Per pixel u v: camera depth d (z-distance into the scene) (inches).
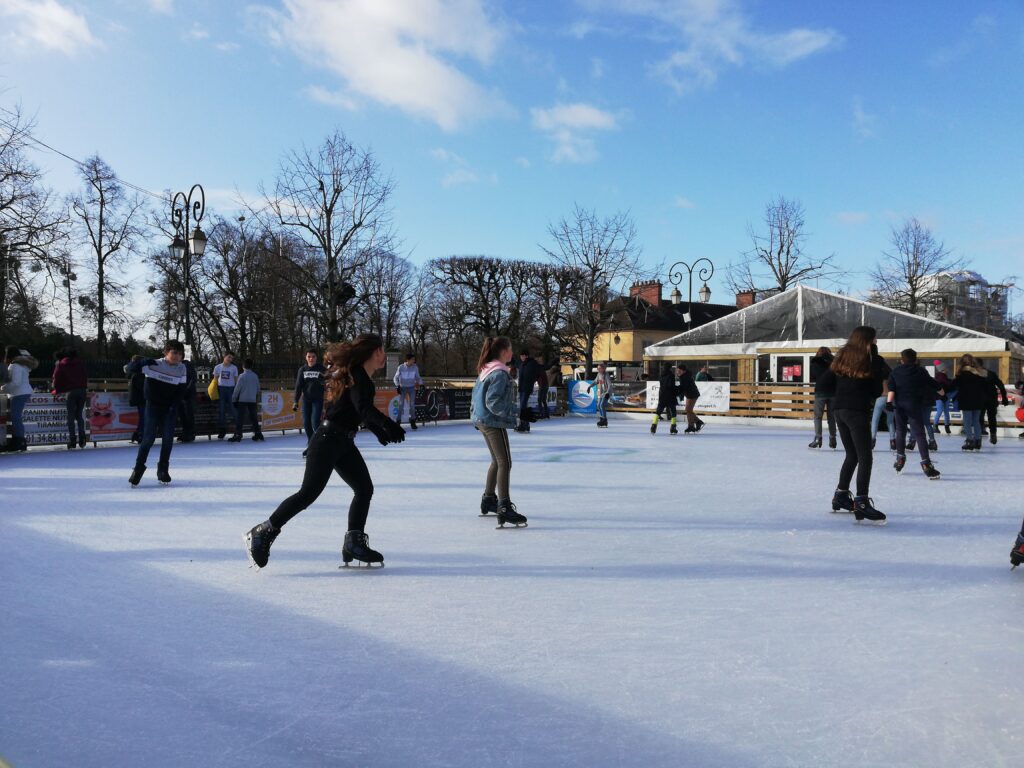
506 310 1942.7
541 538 224.5
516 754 95.0
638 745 97.4
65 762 92.4
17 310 1149.1
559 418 933.2
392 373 954.1
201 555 200.4
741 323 1055.0
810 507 280.5
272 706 108.6
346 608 154.6
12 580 175.2
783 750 96.0
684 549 210.5
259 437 570.6
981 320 1756.9
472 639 136.5
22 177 1058.7
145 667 122.9
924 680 118.2
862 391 251.3
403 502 288.8
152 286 1558.8
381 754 95.0
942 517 260.8
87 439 509.0
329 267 1210.6
